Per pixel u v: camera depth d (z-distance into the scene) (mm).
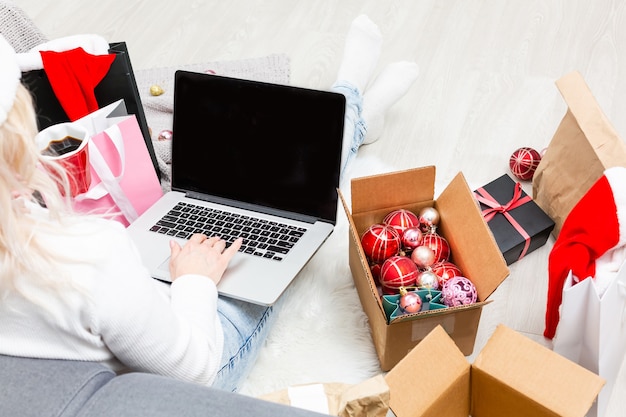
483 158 1933
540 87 2152
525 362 1143
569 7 2471
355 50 2088
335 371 1423
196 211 1507
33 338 808
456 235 1405
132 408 742
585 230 1256
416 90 2197
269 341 1475
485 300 1279
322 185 1431
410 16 2527
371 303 1358
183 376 976
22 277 750
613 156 1350
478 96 2148
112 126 1393
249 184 1488
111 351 885
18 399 749
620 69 2180
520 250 1591
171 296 1146
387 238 1403
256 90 1410
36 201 936
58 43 1491
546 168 1647
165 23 2584
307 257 1366
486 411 1240
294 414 749
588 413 1251
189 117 1479
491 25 2438
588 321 1220
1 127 691
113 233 824
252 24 2553
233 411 746
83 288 770
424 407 1098
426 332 1309
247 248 1389
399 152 1978
